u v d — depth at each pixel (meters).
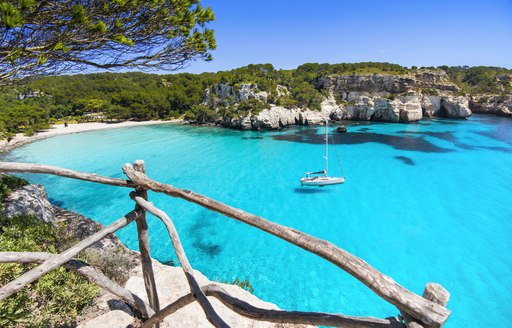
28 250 6.31
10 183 12.65
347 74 89.81
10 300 4.36
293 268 15.78
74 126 75.19
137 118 88.50
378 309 12.87
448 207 24.20
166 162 39.84
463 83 115.69
